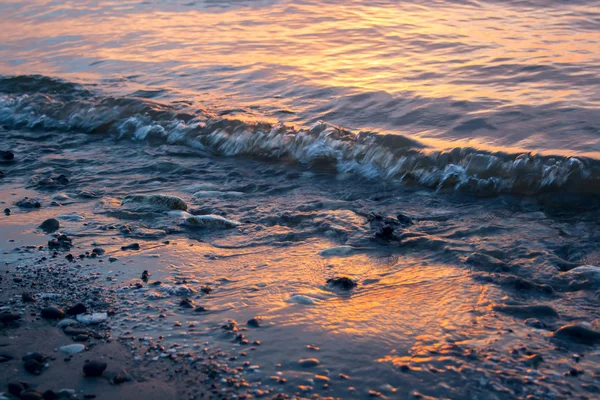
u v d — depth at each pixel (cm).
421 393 243
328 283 344
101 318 311
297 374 258
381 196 491
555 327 290
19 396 248
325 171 551
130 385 256
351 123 632
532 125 581
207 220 440
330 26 1062
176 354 277
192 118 672
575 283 332
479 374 253
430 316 303
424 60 839
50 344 288
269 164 578
